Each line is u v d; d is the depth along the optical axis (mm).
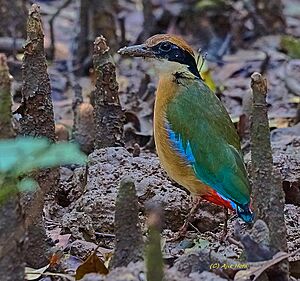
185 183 10812
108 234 10609
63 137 15031
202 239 10383
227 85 20344
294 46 22156
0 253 7086
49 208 11391
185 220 10859
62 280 9164
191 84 11000
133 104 17359
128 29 24812
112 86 12875
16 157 5949
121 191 7949
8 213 7039
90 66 21062
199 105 10789
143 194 11031
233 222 11141
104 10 21438
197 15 23703
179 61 11047
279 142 14805
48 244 9523
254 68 21312
